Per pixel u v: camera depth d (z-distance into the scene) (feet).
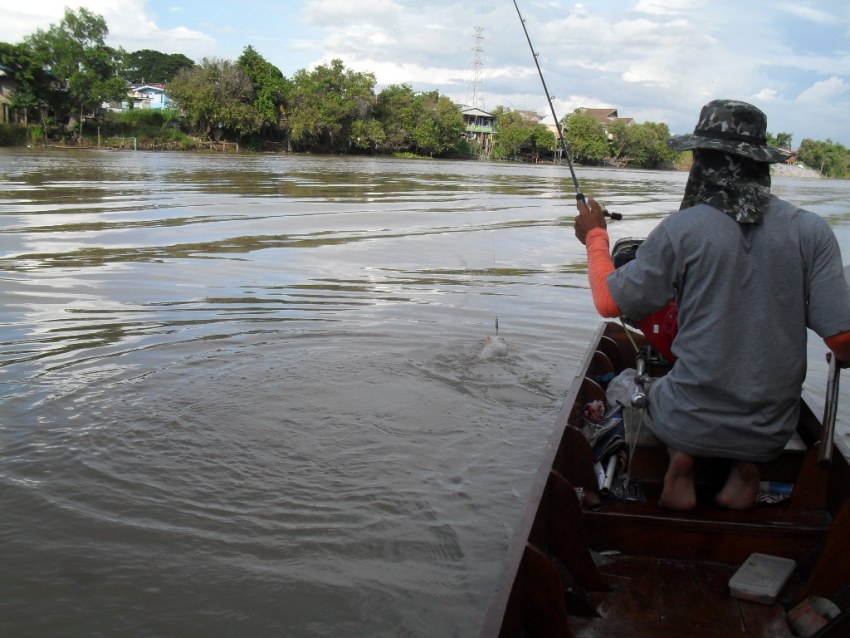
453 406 18.67
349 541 12.67
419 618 10.81
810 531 9.21
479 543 12.70
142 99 287.48
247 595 11.21
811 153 351.05
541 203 77.05
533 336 24.62
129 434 16.38
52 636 10.28
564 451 10.80
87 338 22.98
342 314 26.61
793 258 8.79
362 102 267.18
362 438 16.65
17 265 33.24
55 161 122.01
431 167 182.39
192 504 13.70
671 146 9.48
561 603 7.91
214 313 26.27
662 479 10.94
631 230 58.39
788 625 8.42
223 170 115.75
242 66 239.50
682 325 9.34
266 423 17.24
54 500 13.61
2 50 197.06
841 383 20.68
